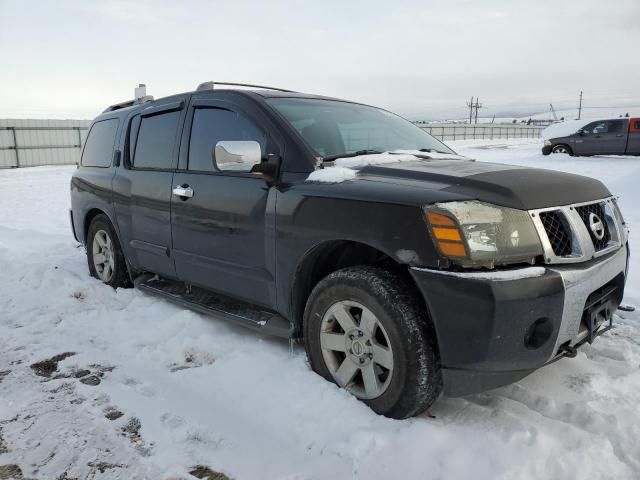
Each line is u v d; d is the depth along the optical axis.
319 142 3.19
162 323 3.82
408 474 2.18
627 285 4.70
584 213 2.68
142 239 4.19
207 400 2.80
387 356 2.51
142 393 2.89
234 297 3.45
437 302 2.33
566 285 2.37
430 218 2.35
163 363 3.28
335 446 2.35
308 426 2.52
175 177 3.76
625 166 16.14
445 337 2.34
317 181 2.87
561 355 2.53
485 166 2.99
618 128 19.52
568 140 20.52
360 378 2.77
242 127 3.38
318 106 3.62
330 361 2.82
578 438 2.34
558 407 2.64
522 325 2.28
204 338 3.48
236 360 3.21
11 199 12.98
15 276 5.17
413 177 2.70
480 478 2.12
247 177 3.22
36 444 2.41
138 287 4.37
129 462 2.28
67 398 2.83
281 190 3.00
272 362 3.14
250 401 2.76
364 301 2.57
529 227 2.40
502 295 2.23
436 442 2.33
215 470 2.23
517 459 2.21
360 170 2.90
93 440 2.44
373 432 2.38
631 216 8.10
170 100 4.08
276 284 3.07
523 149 29.86
